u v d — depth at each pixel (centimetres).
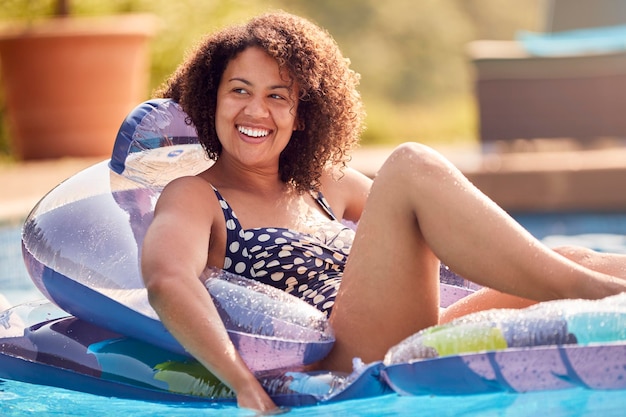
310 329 322
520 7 2255
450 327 299
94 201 375
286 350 319
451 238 317
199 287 321
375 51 2073
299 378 316
